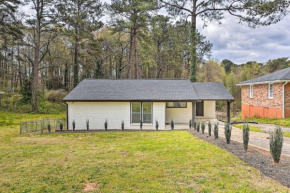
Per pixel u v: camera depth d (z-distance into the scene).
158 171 4.57
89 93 13.36
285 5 7.08
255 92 18.95
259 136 9.09
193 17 20.34
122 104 12.94
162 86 14.55
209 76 42.09
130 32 24.98
